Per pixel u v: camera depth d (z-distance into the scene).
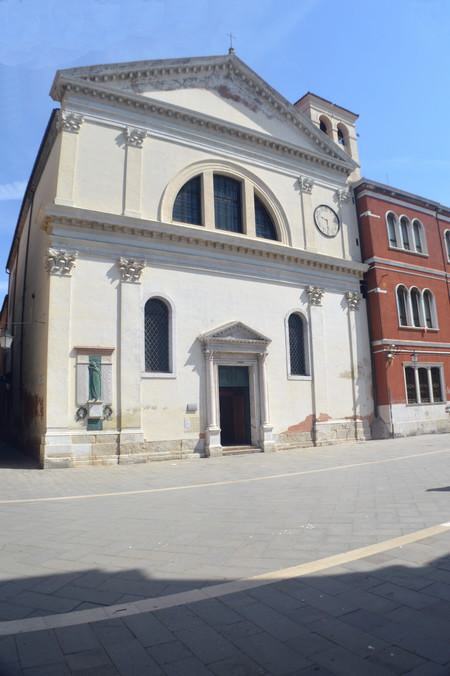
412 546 5.78
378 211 24.98
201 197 19.77
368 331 23.95
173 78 19.80
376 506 8.27
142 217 17.81
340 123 27.61
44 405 15.38
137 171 18.03
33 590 4.88
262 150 21.89
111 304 16.48
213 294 18.92
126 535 6.89
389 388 22.95
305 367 21.34
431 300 26.41
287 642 3.61
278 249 20.70
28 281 22.08
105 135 17.73
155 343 17.47
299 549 5.95
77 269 16.12
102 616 4.12
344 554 5.60
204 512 8.35
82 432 15.23
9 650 3.56
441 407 25.06
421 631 3.71
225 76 21.39
